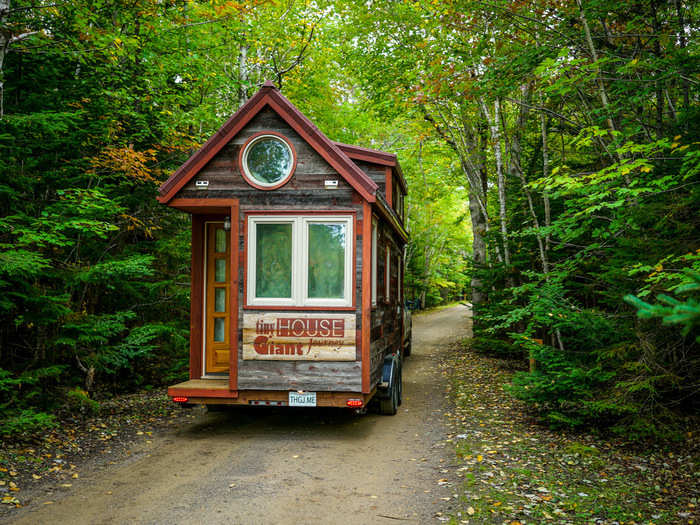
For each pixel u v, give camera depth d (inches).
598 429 254.2
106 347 300.7
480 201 615.2
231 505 165.2
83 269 288.7
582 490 179.0
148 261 301.6
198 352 296.0
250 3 413.4
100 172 330.3
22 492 173.8
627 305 259.3
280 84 544.4
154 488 180.7
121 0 334.6
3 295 247.4
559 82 251.0
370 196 248.5
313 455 223.5
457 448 231.5
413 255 1402.6
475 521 153.0
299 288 255.3
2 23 248.4
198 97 445.4
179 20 392.2
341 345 250.4
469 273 554.3
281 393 253.6
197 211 287.3
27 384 279.9
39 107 305.0
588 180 246.8
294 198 258.7
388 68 540.4
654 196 234.2
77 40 309.4
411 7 503.5
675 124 251.0
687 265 209.5
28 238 232.5
